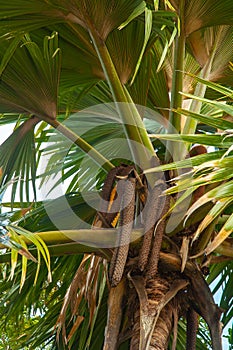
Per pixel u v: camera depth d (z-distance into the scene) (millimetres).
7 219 2215
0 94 2641
